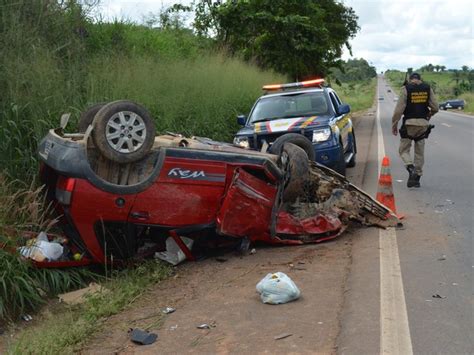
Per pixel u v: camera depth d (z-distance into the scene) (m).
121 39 12.64
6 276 5.16
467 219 7.68
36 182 6.76
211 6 22.06
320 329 4.36
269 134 9.91
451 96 73.75
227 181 6.24
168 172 5.96
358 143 18.72
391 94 120.44
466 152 15.27
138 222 5.94
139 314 4.96
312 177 7.39
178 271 6.16
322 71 26.75
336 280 5.46
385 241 6.69
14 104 7.25
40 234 5.97
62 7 10.73
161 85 10.64
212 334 4.42
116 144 5.75
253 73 17.78
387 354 3.90
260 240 6.81
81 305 5.32
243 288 5.44
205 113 11.93
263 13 21.83
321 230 6.88
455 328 4.30
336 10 28.78
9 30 8.42
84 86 9.06
